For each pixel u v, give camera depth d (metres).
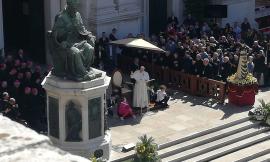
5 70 21.36
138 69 23.70
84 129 17.78
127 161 18.59
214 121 22.39
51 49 17.70
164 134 20.98
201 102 24.36
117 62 27.09
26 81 20.98
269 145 21.95
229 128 22.14
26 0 28.22
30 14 28.17
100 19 27.95
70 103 17.55
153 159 18.22
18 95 20.58
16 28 29.06
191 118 22.66
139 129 21.38
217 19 33.19
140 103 22.77
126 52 27.12
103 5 28.03
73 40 17.53
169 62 25.77
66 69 17.50
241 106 23.94
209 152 20.77
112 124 21.73
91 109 17.73
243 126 22.38
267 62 27.59
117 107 22.56
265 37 31.16
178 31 29.33
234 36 30.42
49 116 18.25
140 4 30.12
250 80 23.83
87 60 17.53
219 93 24.28
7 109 18.95
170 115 22.89
